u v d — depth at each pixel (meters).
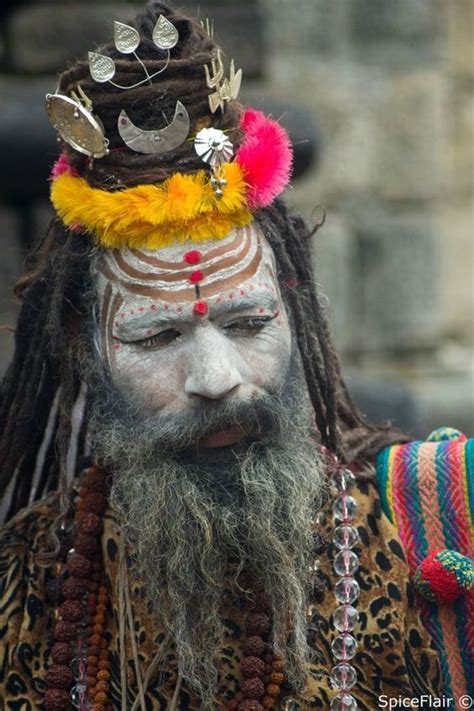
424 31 10.59
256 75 9.63
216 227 3.71
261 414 3.77
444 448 4.13
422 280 10.81
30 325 4.11
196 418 3.72
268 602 3.85
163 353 3.76
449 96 11.12
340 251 10.48
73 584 3.96
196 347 3.71
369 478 4.10
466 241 11.45
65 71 3.88
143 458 3.80
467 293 11.59
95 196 3.72
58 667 3.90
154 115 3.74
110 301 3.79
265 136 3.79
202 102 3.75
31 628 3.97
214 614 3.81
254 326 3.79
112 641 3.94
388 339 10.80
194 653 3.80
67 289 3.97
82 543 3.98
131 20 3.92
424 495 4.05
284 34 10.05
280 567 3.79
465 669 3.93
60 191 3.82
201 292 3.70
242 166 3.74
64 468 4.00
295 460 3.87
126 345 3.78
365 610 3.89
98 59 3.72
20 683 3.94
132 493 3.86
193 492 3.77
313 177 10.38
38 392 4.13
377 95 10.48
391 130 10.57
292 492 3.83
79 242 3.89
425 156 10.70
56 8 8.93
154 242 3.71
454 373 10.84
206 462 3.82
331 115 10.32
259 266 3.79
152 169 3.71
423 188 10.74
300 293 4.06
